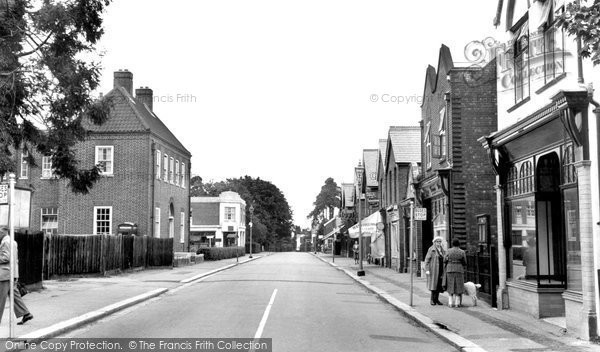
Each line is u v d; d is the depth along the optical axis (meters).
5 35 13.45
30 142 15.60
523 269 15.01
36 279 20.16
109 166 38.72
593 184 10.90
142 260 33.34
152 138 39.34
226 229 76.75
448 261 16.92
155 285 23.42
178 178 46.94
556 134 12.64
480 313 15.31
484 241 17.95
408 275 30.88
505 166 16.00
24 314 12.68
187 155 50.09
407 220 33.28
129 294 19.55
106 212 38.53
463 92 23.22
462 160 22.97
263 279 28.39
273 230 123.44
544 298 13.86
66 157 16.03
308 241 157.50
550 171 14.05
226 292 21.47
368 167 50.66
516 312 15.18
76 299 17.88
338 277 31.58
